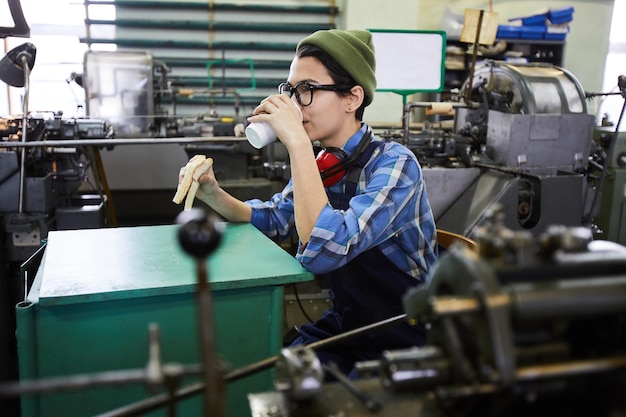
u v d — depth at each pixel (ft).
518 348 2.05
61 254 4.10
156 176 11.23
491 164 8.48
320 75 4.26
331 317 4.76
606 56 16.79
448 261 2.09
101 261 3.94
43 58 14.47
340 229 3.80
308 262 3.81
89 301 3.34
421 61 8.44
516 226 7.86
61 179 7.99
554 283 1.98
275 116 4.03
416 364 2.06
